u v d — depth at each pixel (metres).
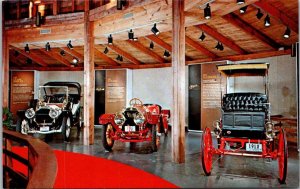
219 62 9.89
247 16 7.38
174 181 4.30
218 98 9.94
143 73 12.21
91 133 7.53
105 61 12.43
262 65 5.65
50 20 8.09
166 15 5.89
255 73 6.27
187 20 6.11
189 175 4.62
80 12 7.69
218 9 5.50
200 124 10.34
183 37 5.39
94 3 7.80
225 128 4.98
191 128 10.61
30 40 8.43
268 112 5.29
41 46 9.34
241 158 5.94
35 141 2.49
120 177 2.28
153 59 11.75
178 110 5.36
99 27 7.47
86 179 2.36
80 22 7.68
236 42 8.89
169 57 11.20
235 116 4.94
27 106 12.66
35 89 12.84
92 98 7.51
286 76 8.56
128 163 5.43
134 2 6.44
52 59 12.66
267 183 4.21
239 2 4.90
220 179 4.41
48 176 1.66
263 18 7.22
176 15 5.39
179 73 5.35
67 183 2.26
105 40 8.28
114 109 12.27
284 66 8.61
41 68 13.03
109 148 6.73
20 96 12.62
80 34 7.79
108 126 6.78
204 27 8.21
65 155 3.50
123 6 6.63
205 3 5.11
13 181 3.03
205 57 10.45
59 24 7.98
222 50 9.38
